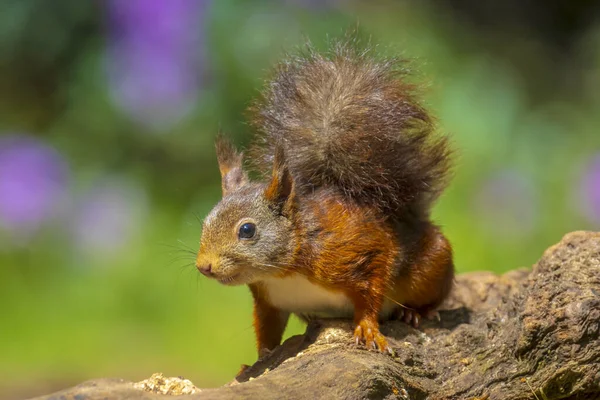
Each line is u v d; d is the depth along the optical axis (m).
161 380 6.09
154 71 16.00
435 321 7.24
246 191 6.75
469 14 19.83
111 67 16.38
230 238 6.52
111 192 15.20
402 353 6.41
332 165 6.87
